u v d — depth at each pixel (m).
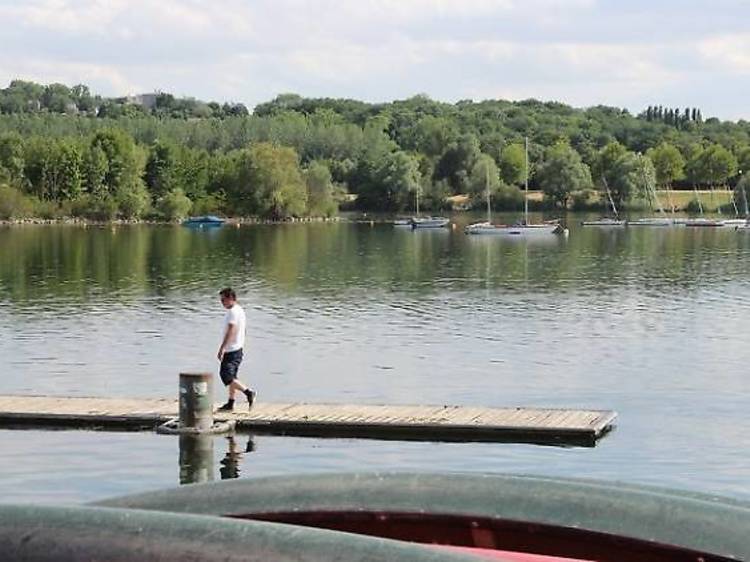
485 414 21.55
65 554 2.30
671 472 18.19
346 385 28.14
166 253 86.00
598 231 129.00
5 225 137.38
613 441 20.44
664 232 126.25
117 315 43.81
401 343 35.69
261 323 41.53
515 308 46.59
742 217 157.12
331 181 160.38
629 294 53.12
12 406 22.28
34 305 47.59
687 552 2.88
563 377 29.12
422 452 19.44
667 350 34.09
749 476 17.92
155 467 18.31
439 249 92.62
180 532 2.34
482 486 3.24
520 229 119.50
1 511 2.46
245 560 2.24
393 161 162.75
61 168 144.62
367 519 3.20
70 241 103.31
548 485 3.20
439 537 3.14
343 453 19.34
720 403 25.03
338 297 51.62
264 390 27.41
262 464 18.58
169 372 30.33
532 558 2.99
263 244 99.38
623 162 165.38
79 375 29.69
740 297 51.47
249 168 148.25
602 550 3.01
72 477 17.59
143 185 147.38
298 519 3.18
